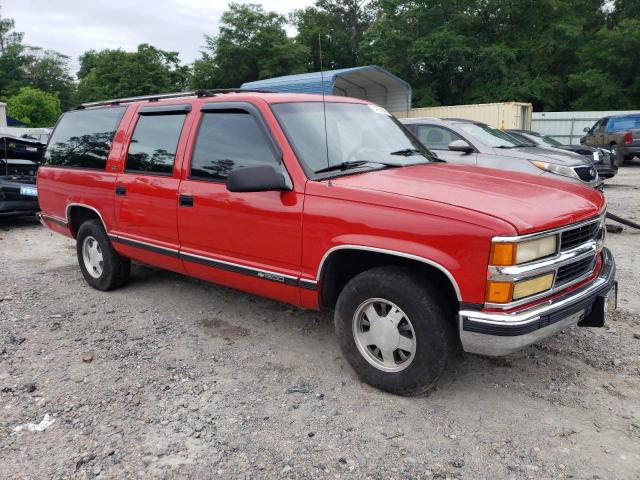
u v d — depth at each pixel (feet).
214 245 13.51
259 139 12.55
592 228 11.25
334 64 131.85
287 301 12.51
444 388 11.43
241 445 9.68
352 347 11.44
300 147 12.09
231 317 15.70
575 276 10.80
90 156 17.40
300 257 11.72
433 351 10.21
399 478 8.79
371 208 10.58
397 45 106.22
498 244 9.22
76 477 8.91
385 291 10.52
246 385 11.77
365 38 113.39
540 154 26.99
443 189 10.75
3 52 232.94
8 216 29.73
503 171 13.23
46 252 24.59
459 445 9.58
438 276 10.58
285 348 13.58
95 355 13.30
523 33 111.86
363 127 14.02
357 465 9.11
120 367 12.66
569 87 111.65
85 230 17.89
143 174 15.23
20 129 77.97
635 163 67.05
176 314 15.99
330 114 13.61
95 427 10.27
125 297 17.53
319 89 58.65
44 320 15.64
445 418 10.38
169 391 11.55
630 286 17.66
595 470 8.87
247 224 12.56
